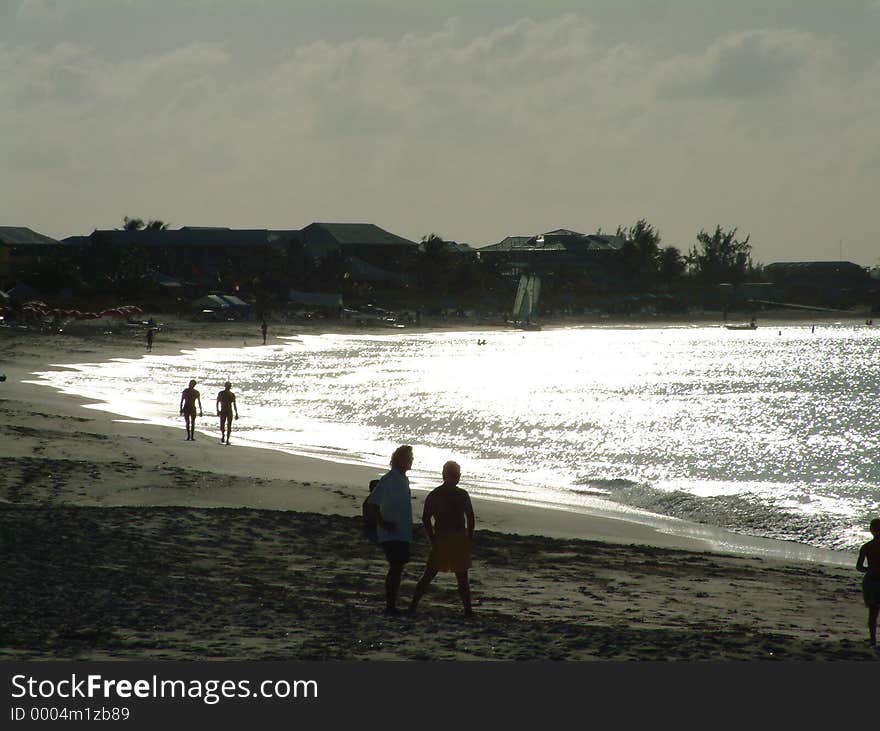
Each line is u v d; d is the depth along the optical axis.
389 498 20.80
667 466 68.12
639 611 23.97
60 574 22.16
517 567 30.25
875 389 145.62
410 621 19.42
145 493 39.09
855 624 24.53
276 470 50.28
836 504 52.34
